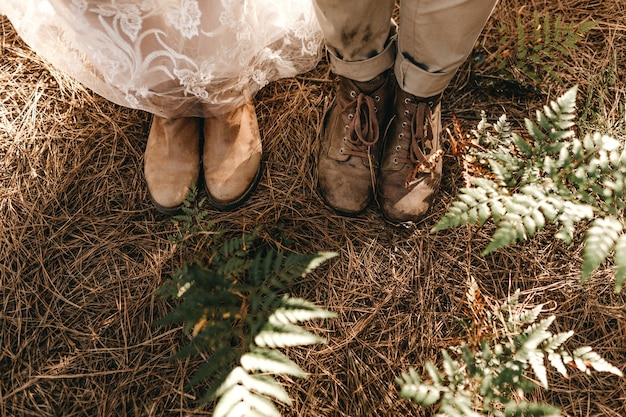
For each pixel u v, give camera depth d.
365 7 1.03
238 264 1.18
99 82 1.27
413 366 1.31
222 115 1.38
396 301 1.37
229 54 1.16
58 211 1.45
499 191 1.09
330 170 1.42
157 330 1.33
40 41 1.18
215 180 1.40
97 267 1.40
